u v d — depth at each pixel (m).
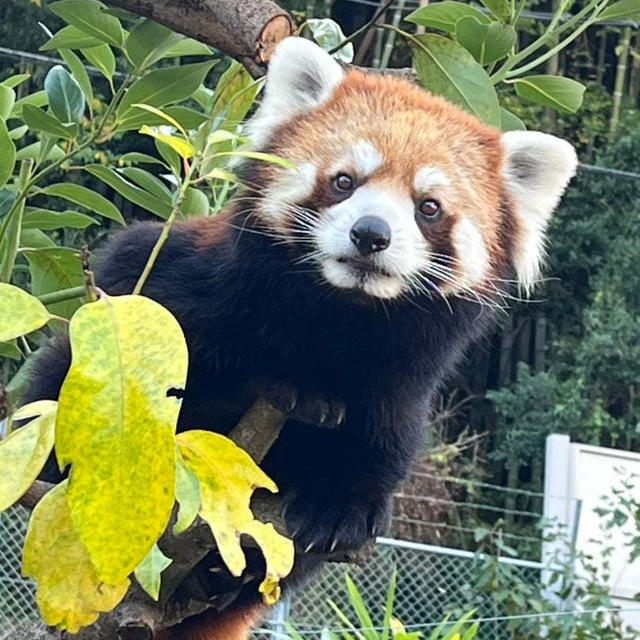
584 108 13.77
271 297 3.11
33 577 1.42
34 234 3.51
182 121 3.26
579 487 9.12
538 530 8.56
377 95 3.30
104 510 1.30
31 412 1.41
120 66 9.13
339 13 12.71
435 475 10.03
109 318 1.34
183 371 1.34
